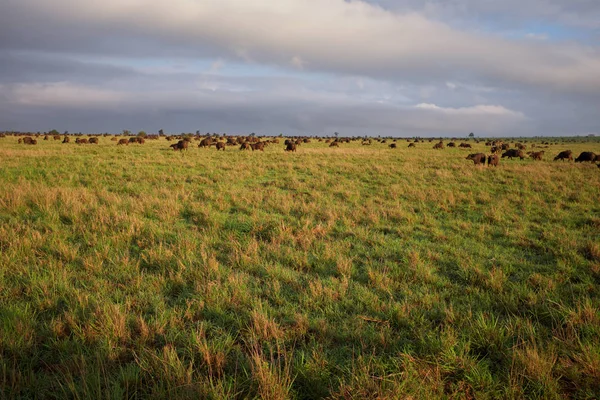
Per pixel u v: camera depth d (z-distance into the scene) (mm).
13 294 4344
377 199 11633
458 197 12117
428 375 2994
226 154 28828
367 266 5703
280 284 4965
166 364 2959
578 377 2949
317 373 2980
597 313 4027
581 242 7188
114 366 3084
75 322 3686
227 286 4750
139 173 16016
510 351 3314
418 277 5363
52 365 3109
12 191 10016
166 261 5605
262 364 3010
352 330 3795
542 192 13484
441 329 3816
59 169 16125
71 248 5988
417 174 18156
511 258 6379
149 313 4137
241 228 7906
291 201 10805
